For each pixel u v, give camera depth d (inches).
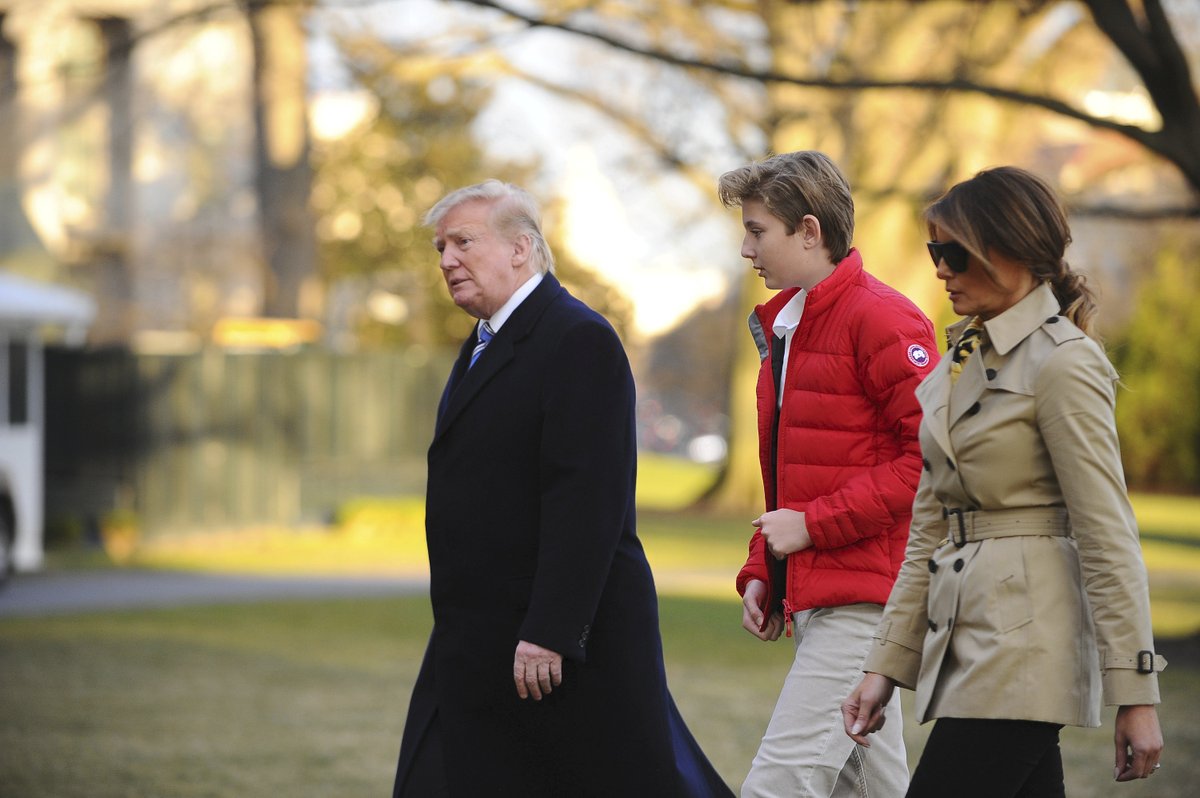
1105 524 450.0
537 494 594.6
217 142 4525.1
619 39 1542.8
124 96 4411.9
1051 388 460.4
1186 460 5871.1
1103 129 1619.1
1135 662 442.6
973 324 493.0
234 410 3218.5
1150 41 1604.3
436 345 4495.6
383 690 1408.7
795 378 597.0
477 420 599.8
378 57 2481.5
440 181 4197.8
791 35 2215.8
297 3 1897.1
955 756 466.3
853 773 601.0
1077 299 482.3
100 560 2837.1
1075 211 1760.6
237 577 2559.1
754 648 1718.8
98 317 4404.5
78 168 4584.2
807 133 2837.1
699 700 1317.7
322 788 957.8
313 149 4215.1
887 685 505.4
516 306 612.7
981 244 469.4
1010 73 2378.2
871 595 580.7
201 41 4315.9
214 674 1504.7
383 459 3474.4
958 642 475.2
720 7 2546.8
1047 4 1782.7
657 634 610.2
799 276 600.7
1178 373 5821.9
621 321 4564.5
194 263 4480.8
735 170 609.6
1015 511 472.7
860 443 584.7
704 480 6328.7
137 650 1678.2
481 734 595.5
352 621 1973.4
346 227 4315.9
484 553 596.7
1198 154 1610.5
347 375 3405.5
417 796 605.9
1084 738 1123.3
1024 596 464.8
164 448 3115.2
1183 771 979.3
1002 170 478.0
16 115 4284.0
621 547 604.4
